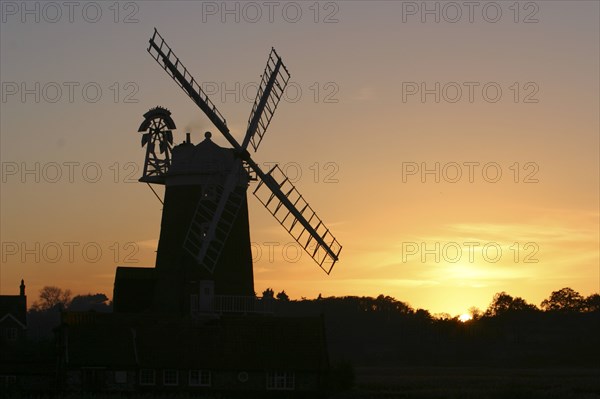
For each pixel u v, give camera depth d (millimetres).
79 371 78188
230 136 90312
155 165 92375
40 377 79938
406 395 87750
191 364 79438
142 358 79250
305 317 84250
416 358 185250
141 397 72875
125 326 81812
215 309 87438
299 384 80062
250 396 79500
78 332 80125
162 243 91125
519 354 187000
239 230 90750
